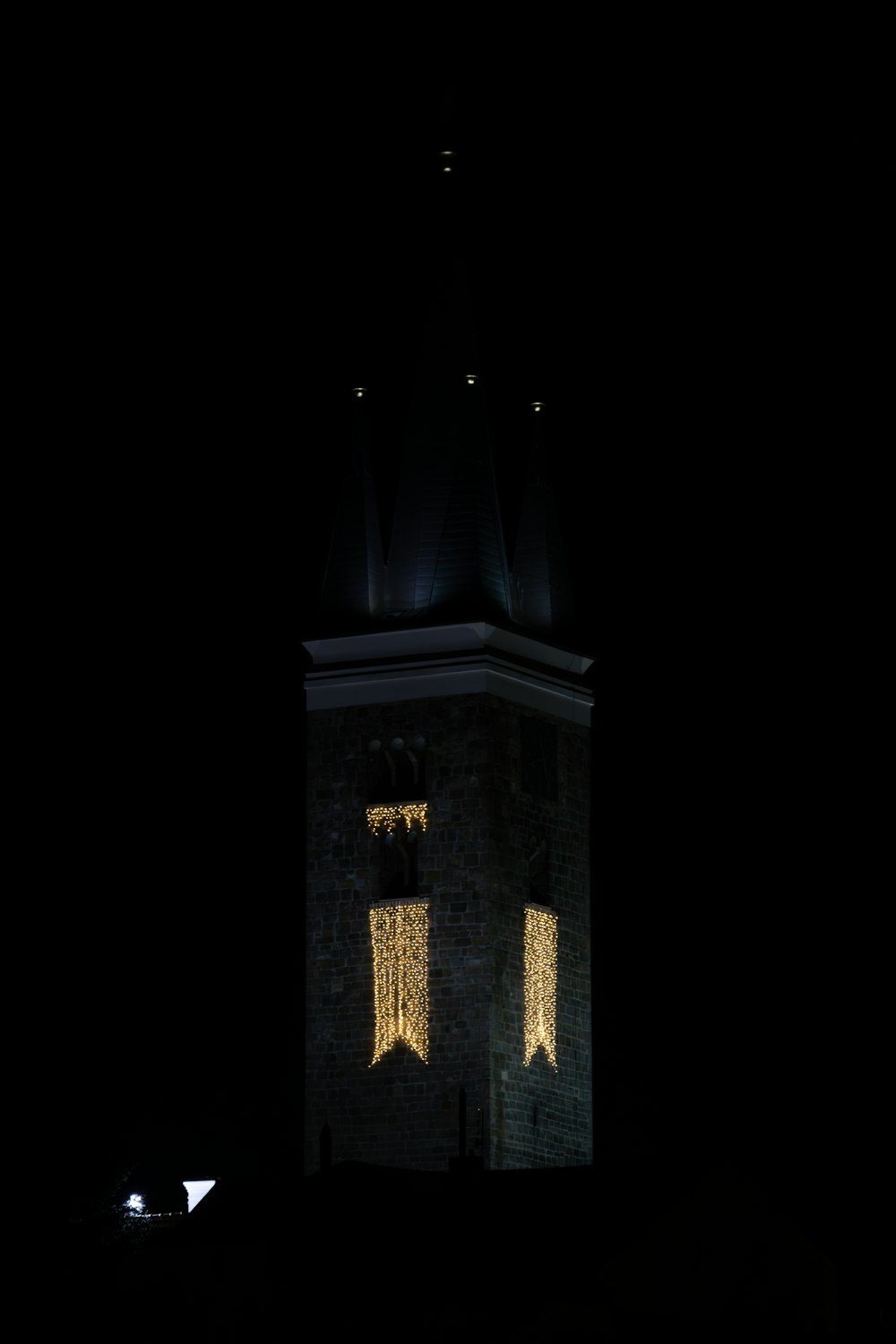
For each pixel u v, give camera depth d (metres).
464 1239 131.00
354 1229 131.75
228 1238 130.00
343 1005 154.88
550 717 157.25
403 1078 153.38
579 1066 156.38
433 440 157.00
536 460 159.75
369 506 158.00
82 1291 125.12
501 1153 151.88
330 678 156.75
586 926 157.62
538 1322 124.88
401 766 155.38
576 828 157.62
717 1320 132.38
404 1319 124.19
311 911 156.12
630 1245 131.12
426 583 155.75
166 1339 124.69
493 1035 152.25
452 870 153.75
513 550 158.88
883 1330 134.12
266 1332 124.75
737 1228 133.50
